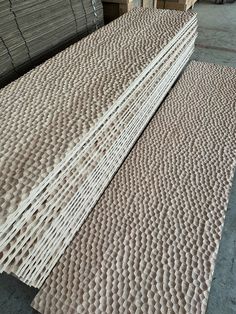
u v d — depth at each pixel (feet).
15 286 3.55
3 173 2.62
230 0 12.19
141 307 2.89
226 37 9.21
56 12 5.02
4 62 4.28
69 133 3.02
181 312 2.83
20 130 3.08
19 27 4.41
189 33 6.30
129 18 5.70
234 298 3.44
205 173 4.13
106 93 3.59
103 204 3.80
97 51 4.51
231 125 4.92
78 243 3.43
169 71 5.57
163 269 3.14
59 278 3.16
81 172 3.35
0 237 2.37
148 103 4.88
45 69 4.11
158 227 3.51
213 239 3.37
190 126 4.92
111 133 3.81
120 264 3.21
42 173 2.62
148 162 4.31
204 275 3.07
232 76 6.18
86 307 2.94
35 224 2.77
